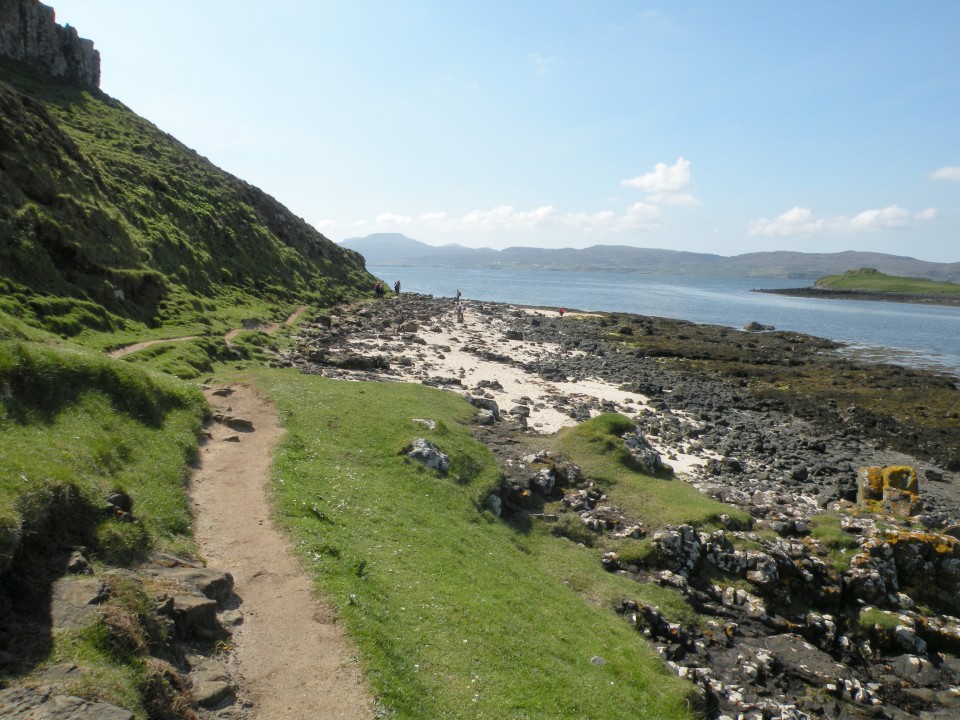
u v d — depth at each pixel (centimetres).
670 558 2592
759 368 7362
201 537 1741
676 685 1791
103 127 7806
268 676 1246
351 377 4550
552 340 8288
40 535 1255
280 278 7638
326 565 1659
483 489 2764
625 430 3619
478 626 1667
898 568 2686
